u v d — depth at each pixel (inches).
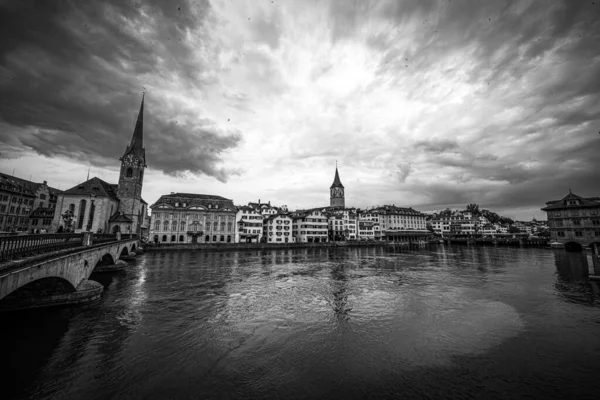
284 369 453.1
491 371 448.5
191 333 604.7
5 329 605.9
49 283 719.7
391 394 385.7
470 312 770.8
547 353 513.0
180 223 3550.7
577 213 3171.8
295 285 1154.7
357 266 1818.4
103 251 1129.4
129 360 477.7
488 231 6181.1
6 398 370.3
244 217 4020.7
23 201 3191.4
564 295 965.2
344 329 638.5
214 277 1333.7
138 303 835.4
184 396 378.0
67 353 500.1
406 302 880.3
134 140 3225.9
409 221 6013.8
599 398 374.6
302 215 4544.8
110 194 2957.7
